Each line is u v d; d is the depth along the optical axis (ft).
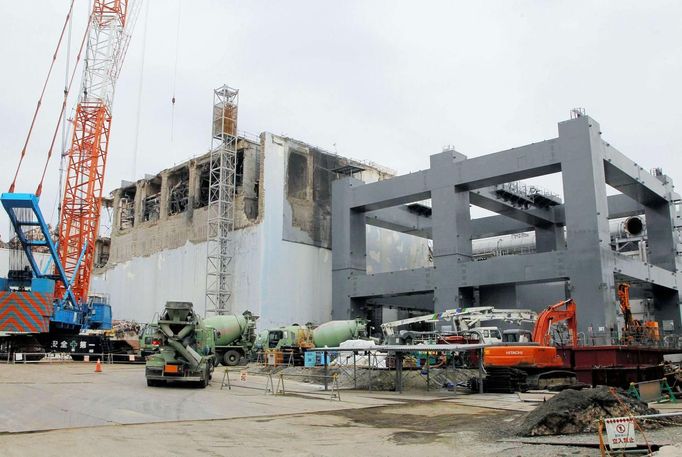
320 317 206.18
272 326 190.39
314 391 90.58
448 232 155.12
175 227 234.79
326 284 210.38
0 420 51.29
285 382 105.50
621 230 196.54
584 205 130.52
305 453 40.40
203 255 216.13
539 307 188.75
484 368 97.81
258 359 157.69
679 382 93.86
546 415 49.16
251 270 195.52
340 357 124.06
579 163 132.46
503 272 143.13
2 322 135.54
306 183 210.59
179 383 90.53
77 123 183.42
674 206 169.27
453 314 135.33
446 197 157.07
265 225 195.00
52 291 141.08
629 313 132.77
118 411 59.16
